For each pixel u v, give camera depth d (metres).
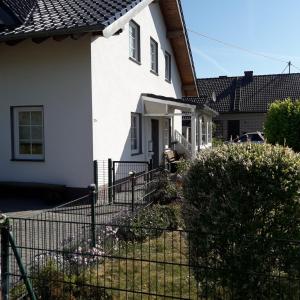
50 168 11.27
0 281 4.45
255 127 35.47
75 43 10.89
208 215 4.28
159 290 4.89
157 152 17.08
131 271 5.50
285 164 4.12
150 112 15.10
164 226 7.47
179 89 21.42
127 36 13.58
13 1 11.61
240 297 4.13
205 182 4.34
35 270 4.71
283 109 15.95
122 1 12.00
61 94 11.08
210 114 21.39
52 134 11.23
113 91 12.33
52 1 12.56
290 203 4.07
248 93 36.75
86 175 10.95
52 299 4.43
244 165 4.16
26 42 11.30
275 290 4.06
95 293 4.52
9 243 4.44
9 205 10.29
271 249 4.05
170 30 18.72
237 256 4.09
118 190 10.48
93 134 10.91
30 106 11.42
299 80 36.53
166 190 9.84
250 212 4.14
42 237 6.04
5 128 11.64
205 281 4.30
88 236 6.16
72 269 4.90
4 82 11.57
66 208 8.38
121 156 12.84
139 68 14.79
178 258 6.01
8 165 11.66
